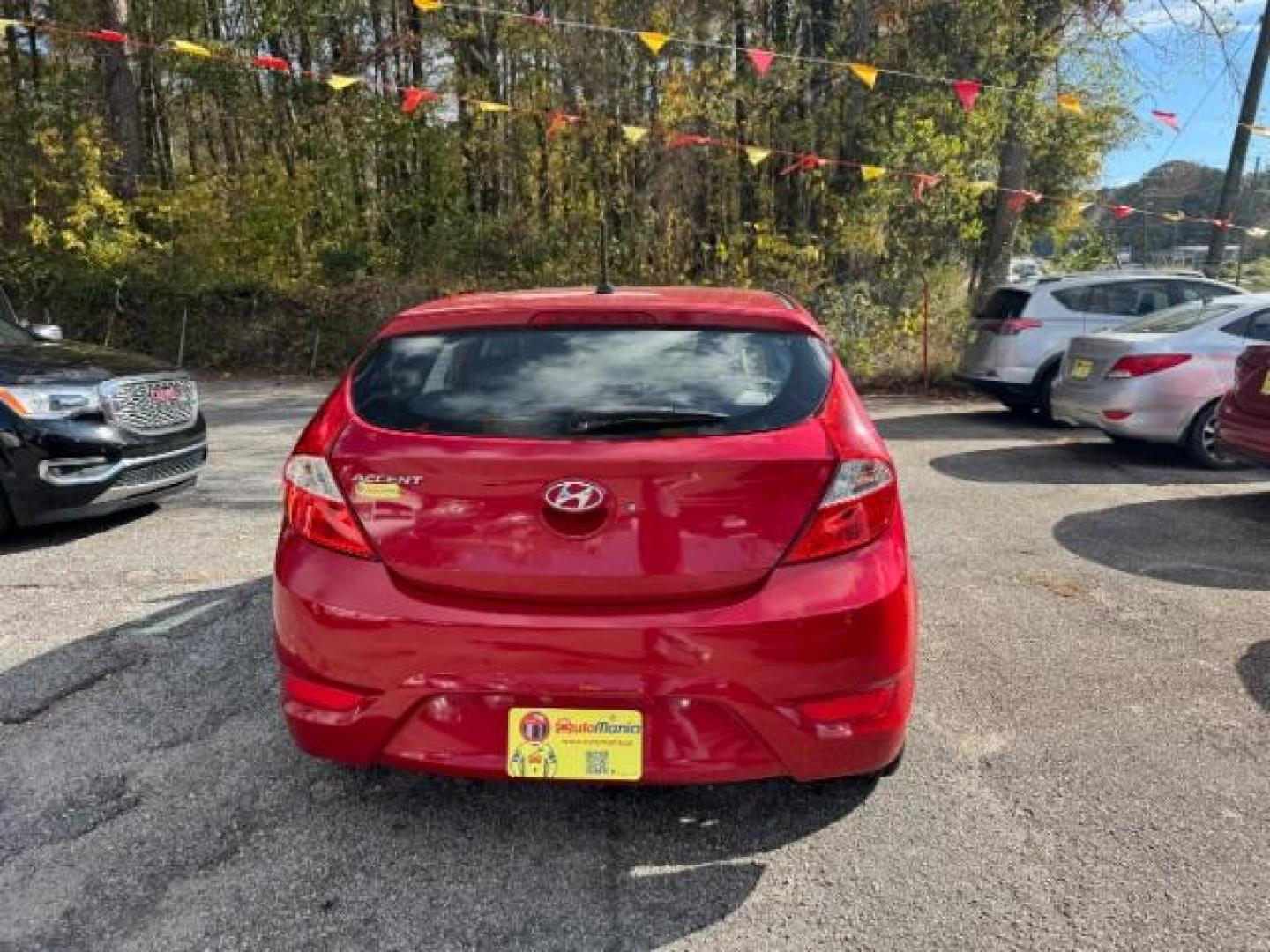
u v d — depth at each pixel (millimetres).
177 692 3674
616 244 17375
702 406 2553
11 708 3537
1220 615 4520
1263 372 6391
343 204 18328
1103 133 17703
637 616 2396
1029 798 2967
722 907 2473
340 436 2582
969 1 15375
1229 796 2971
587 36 16859
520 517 2420
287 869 2621
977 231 15492
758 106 16688
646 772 2434
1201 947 2311
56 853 2678
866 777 3053
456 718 2471
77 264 16641
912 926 2395
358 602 2465
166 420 6035
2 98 17969
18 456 5328
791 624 2398
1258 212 16094
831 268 15898
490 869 2631
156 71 20672
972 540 5793
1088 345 8406
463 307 2873
